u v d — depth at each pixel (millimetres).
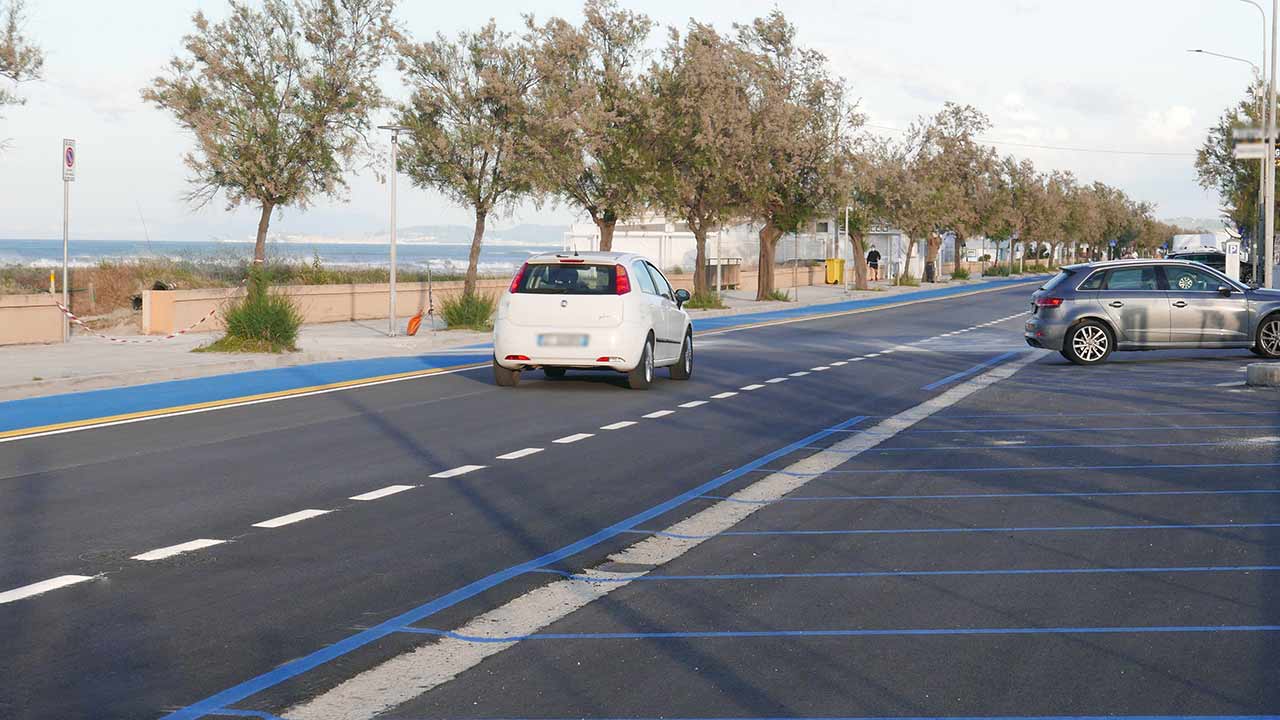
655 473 11047
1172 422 14125
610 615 6500
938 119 81500
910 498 9797
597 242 72500
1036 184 105062
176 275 36406
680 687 5332
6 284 33312
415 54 33188
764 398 17266
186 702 5152
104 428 13750
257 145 31297
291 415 15023
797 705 5094
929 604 6652
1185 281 22438
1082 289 22500
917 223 70000
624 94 41125
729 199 47312
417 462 11578
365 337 28688
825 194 50375
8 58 24203
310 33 31953
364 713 5035
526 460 11742
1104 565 7500
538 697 5223
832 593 6914
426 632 6195
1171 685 5285
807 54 51219
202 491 10047
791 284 74375
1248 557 7652
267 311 23688
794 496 9938
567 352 17688
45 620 6359
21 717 4945
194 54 31641
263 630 6219
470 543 8250
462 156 33656
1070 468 11117
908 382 19609
